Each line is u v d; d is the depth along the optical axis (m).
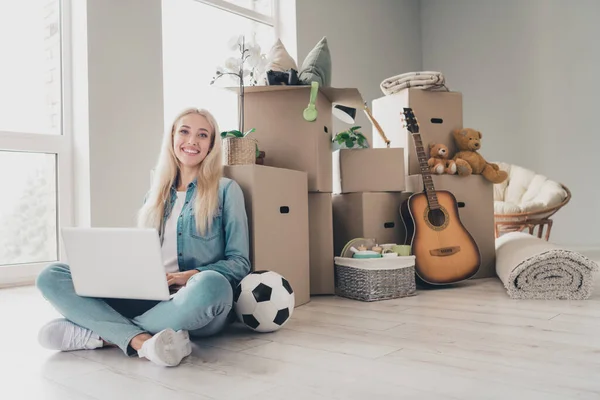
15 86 2.97
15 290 2.72
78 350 1.50
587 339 1.52
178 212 1.69
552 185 4.09
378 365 1.30
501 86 5.39
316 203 2.43
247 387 1.15
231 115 3.90
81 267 1.40
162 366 1.33
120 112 3.07
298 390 1.13
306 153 2.31
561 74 5.02
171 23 3.58
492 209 2.94
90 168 2.95
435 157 2.96
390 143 3.09
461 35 5.66
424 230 2.57
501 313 1.92
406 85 3.00
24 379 1.25
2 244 2.94
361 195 2.63
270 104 2.34
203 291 1.37
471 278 2.86
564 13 5.01
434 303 2.16
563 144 5.01
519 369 1.24
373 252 2.32
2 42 2.93
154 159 3.23
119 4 3.07
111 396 1.12
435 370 1.25
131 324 1.42
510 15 5.33
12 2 2.96
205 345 1.53
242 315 1.64
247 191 1.88
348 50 4.85
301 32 4.34
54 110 3.09
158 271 1.34
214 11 3.90
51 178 3.06
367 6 5.11
